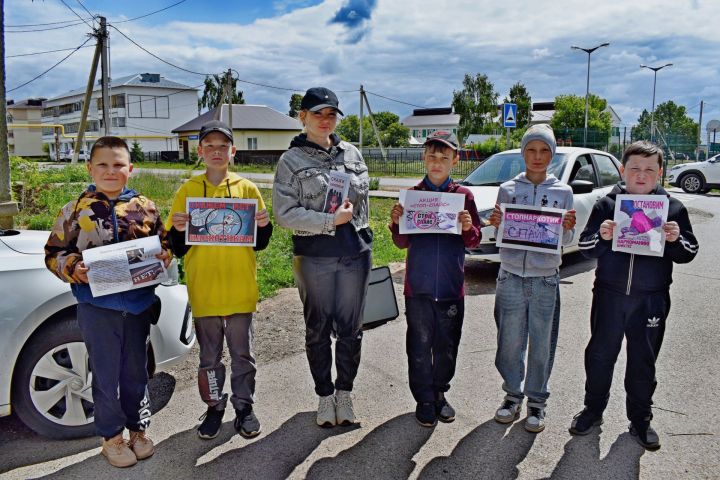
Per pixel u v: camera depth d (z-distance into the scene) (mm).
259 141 57719
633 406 3311
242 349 3453
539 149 3449
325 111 3391
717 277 7414
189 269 3389
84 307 3033
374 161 35250
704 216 13234
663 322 3242
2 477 3025
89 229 3020
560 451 3271
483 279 7305
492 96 70188
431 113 100500
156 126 71000
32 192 11500
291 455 3248
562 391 4043
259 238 3418
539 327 3457
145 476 3051
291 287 6668
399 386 4152
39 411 3270
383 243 9125
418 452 3271
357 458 3213
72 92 79500
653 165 3131
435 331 3582
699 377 4254
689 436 3416
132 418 3203
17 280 3201
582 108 52062
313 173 3420
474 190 7656
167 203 13500
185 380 4250
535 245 3393
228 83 35781
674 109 86812
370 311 4043
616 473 3045
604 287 3291
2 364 3119
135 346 3145
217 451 3293
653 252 3074
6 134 6570
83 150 44656
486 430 3514
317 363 3578
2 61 6457
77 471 3088
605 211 3285
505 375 3609
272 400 3916
